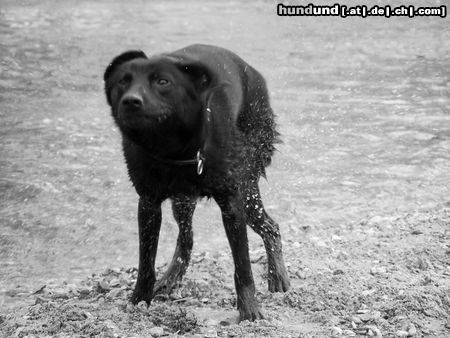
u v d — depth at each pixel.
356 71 21.52
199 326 7.39
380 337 7.07
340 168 13.98
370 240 10.01
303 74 21.17
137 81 6.84
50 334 7.25
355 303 7.87
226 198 7.50
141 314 7.54
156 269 9.48
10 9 29.64
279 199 12.53
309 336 7.05
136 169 7.40
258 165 8.92
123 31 26.41
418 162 14.24
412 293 7.82
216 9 31.48
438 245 9.48
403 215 11.37
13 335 7.32
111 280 9.18
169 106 6.86
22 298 9.09
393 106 18.02
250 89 8.80
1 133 15.62
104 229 11.45
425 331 7.16
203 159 7.23
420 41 25.33
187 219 8.77
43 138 15.37
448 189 12.87
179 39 25.44
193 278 8.95
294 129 16.16
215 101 7.51
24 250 10.73
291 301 8.03
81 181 13.22
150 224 7.73
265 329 7.20
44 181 13.12
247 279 7.57
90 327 7.21
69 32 25.91
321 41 25.55
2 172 13.45
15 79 19.73
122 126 7.04
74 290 8.90
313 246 9.97
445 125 16.52
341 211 12.01
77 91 19.05
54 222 11.62
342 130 16.17
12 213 11.91
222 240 10.97
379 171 13.78
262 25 28.22
